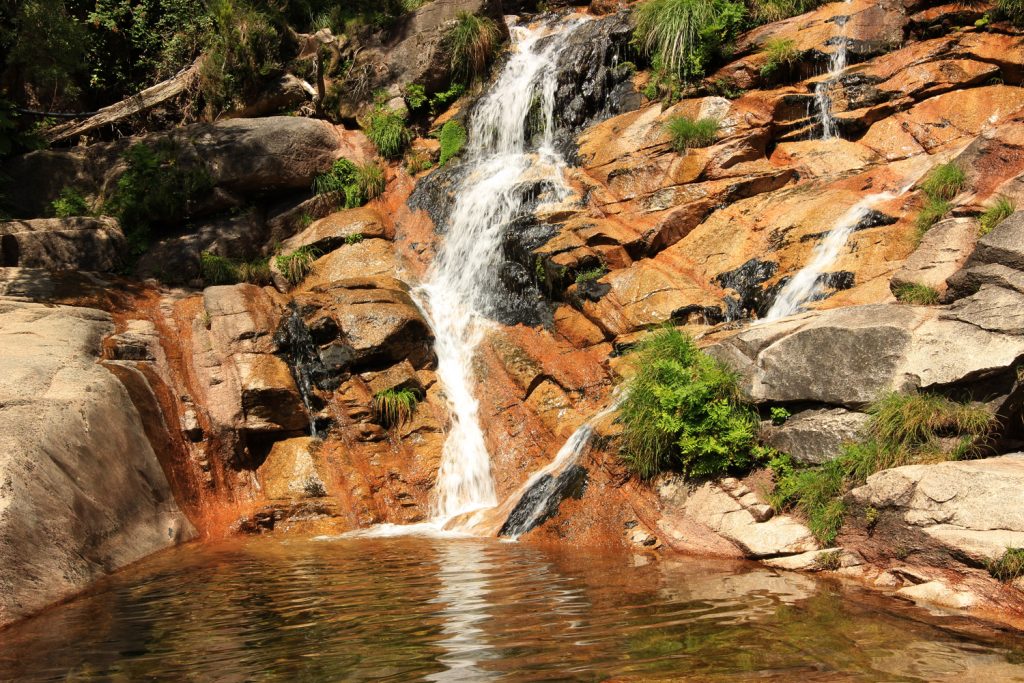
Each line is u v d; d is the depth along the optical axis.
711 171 15.53
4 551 8.16
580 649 6.23
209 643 6.82
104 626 7.50
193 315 16.05
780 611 7.12
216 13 23.05
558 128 19.67
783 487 9.84
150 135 20.69
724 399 10.70
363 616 7.43
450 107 22.36
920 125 14.85
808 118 16.08
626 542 10.30
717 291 13.95
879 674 5.54
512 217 17.06
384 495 13.77
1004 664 5.70
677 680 5.52
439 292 17.28
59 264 17.88
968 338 9.26
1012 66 14.77
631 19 19.28
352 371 15.17
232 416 14.13
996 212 10.78
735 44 17.66
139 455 12.34
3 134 20.44
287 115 22.45
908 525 8.12
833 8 17.39
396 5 25.38
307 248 18.95
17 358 12.30
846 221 13.43
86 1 24.06
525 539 11.17
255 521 13.00
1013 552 7.12
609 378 13.52
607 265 15.04
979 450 8.84
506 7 25.31
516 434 13.82
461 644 6.46
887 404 9.36
